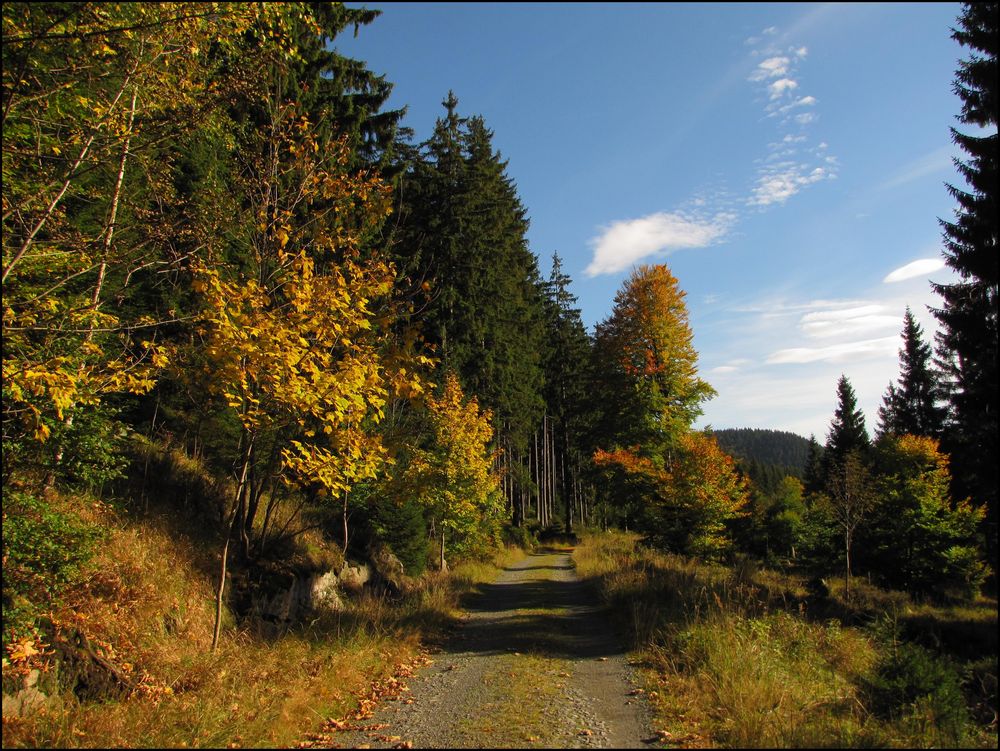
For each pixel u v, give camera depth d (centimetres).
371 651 855
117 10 576
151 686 622
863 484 2252
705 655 763
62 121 655
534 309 4300
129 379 631
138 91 683
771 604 1248
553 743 517
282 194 871
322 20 1568
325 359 721
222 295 693
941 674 706
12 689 519
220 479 1302
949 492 2552
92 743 481
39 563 575
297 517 1451
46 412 611
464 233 2853
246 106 920
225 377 673
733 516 2333
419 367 815
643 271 2884
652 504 2455
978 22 1670
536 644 950
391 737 545
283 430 848
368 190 868
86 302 648
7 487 588
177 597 819
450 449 1948
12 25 531
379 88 2088
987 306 1867
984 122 1744
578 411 3941
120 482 1000
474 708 629
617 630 1058
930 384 4616
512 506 3797
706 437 2530
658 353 2794
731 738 519
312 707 616
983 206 1712
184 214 797
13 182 614
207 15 637
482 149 3253
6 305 562
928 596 2317
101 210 884
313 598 1167
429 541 2102
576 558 2588
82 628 631
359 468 804
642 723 572
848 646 934
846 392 5747
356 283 785
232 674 690
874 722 593
